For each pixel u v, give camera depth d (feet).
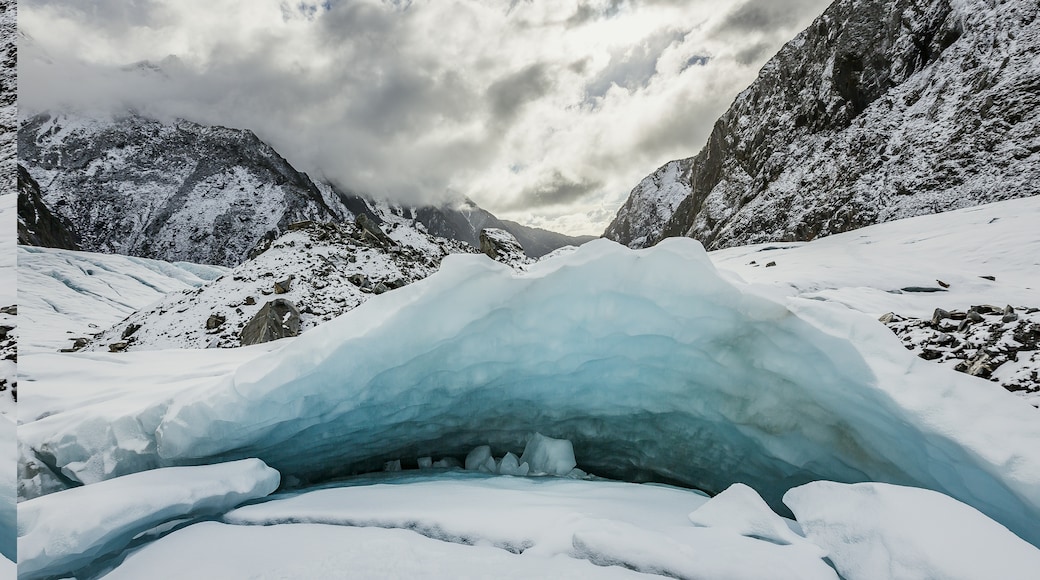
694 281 10.57
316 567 7.52
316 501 10.18
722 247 189.47
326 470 13.80
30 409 15.07
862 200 139.13
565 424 14.02
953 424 8.05
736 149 236.22
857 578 6.77
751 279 58.95
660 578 6.95
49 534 7.52
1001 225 68.90
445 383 12.09
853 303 38.58
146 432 11.27
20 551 7.06
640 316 11.18
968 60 139.23
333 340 10.71
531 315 11.35
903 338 29.01
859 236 94.79
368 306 11.05
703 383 11.85
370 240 78.28
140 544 8.98
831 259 74.84
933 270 52.90
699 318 10.94
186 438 10.52
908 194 127.65
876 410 9.22
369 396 11.69
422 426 13.34
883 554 6.71
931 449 8.47
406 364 11.41
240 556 7.94
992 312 27.73
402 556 7.74
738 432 11.93
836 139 174.91
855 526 7.33
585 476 13.02
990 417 7.98
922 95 149.59
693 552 7.22
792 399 10.74
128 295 95.61
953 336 26.40
